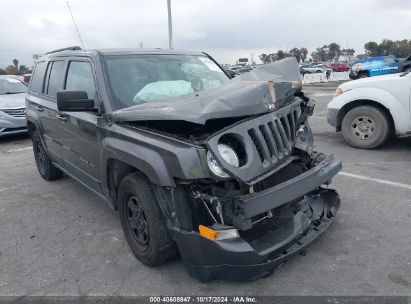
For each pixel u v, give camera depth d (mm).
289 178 3420
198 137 3086
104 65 4078
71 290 3230
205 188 2955
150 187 3227
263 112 3156
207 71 4727
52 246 4031
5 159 8102
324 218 3738
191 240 2908
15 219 4801
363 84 6883
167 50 4766
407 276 3121
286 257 3059
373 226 3975
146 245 3436
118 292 3166
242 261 2809
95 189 4434
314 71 45344
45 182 6270
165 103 3445
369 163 6152
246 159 2916
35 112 5852
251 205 2838
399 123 6551
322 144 7598
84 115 4207
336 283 3080
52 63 5531
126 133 3377
